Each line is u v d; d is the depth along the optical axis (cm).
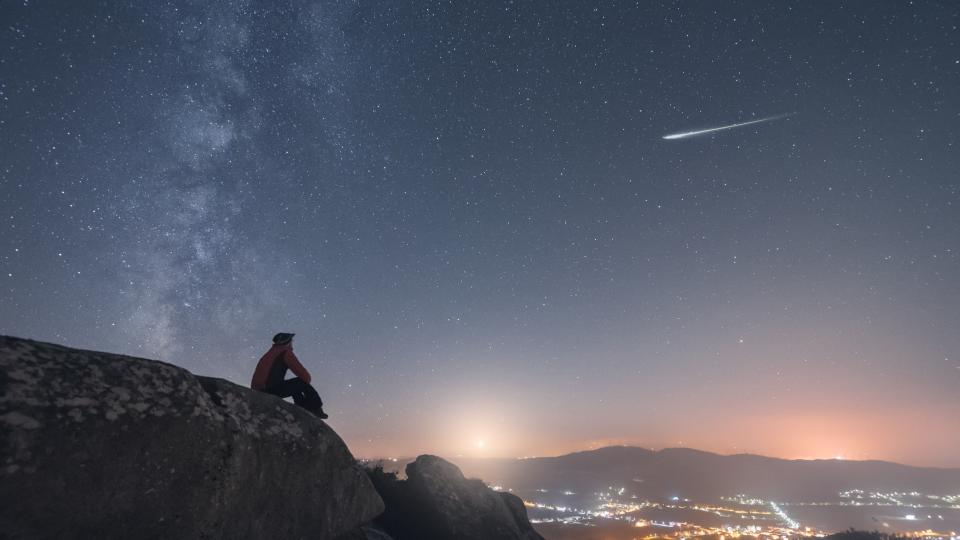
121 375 355
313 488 479
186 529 354
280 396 562
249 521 407
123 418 335
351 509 516
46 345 336
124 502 323
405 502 983
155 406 359
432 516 963
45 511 287
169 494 349
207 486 375
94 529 307
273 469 442
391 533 915
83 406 319
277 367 569
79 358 343
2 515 271
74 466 302
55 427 299
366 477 551
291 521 448
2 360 299
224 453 397
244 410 444
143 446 341
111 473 319
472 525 989
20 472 279
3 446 275
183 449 366
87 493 305
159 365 387
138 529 329
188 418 377
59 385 316
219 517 379
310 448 488
